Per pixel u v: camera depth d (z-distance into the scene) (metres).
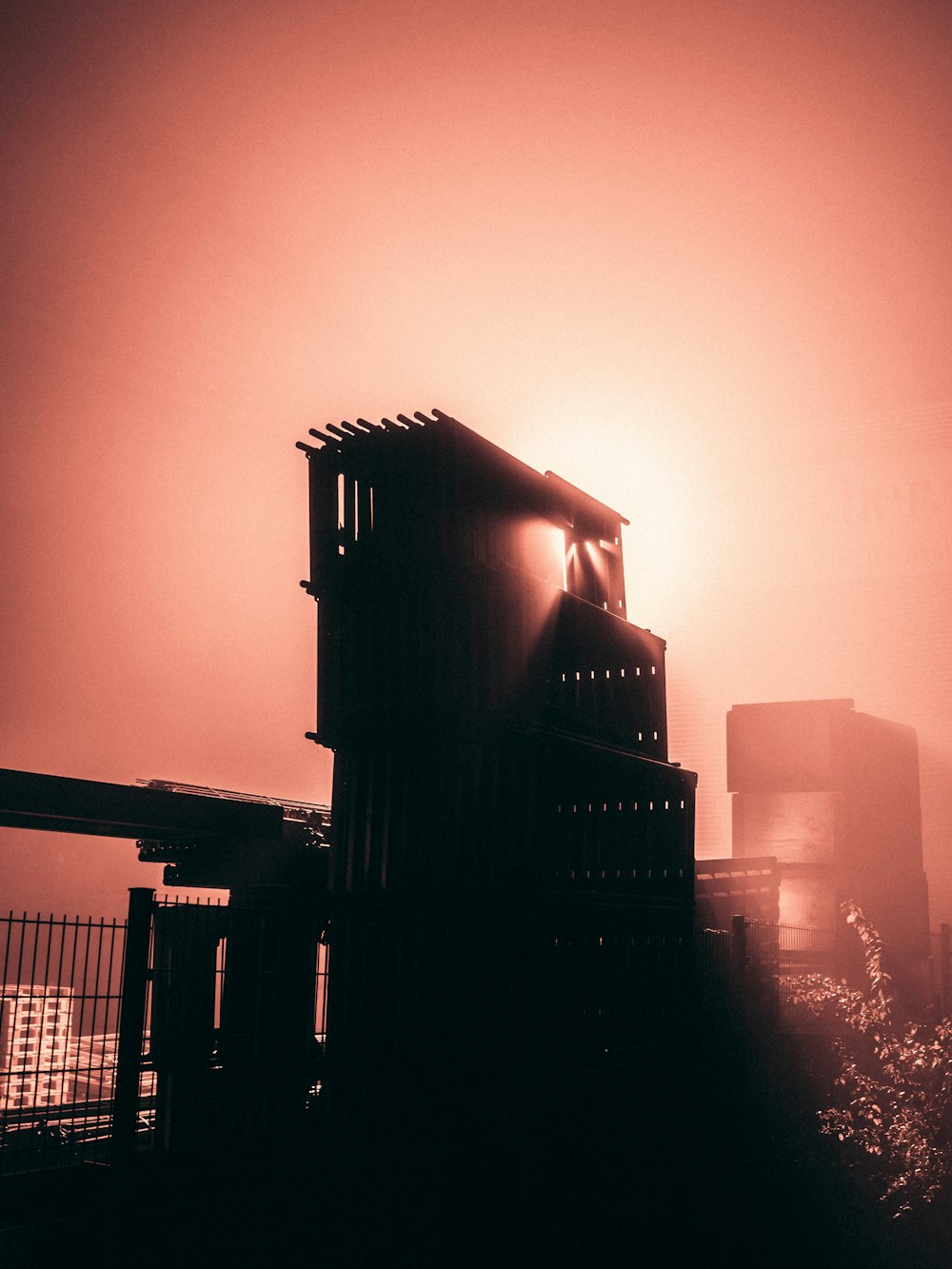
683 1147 9.91
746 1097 10.66
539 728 8.91
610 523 11.23
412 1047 8.33
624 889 9.98
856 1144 9.14
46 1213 6.48
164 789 9.97
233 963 8.50
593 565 11.02
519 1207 7.99
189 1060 7.43
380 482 9.19
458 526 8.91
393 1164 7.76
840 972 14.61
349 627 9.18
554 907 8.81
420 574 8.82
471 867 8.59
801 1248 8.55
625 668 10.87
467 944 8.45
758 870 13.97
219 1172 7.04
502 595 9.21
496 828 8.69
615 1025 9.64
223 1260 6.78
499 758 8.84
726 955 11.41
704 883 12.47
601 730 10.28
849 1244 8.41
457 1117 8.12
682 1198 9.28
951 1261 7.96
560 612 9.99
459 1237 7.82
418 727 8.70
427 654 8.74
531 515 9.98
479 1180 8.05
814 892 15.02
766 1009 11.65
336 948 8.75
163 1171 6.87
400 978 8.45
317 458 9.36
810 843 15.30
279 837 9.90
